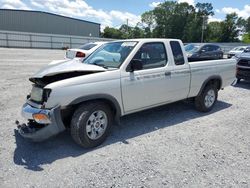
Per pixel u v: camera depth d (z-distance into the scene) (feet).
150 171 10.62
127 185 9.62
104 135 13.10
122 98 13.46
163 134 14.69
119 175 10.27
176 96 16.67
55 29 155.33
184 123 16.67
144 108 15.03
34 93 12.32
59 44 125.49
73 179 9.91
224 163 11.47
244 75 29.84
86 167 10.82
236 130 15.65
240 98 24.68
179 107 20.36
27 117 11.94
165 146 13.07
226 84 20.80
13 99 21.17
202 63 18.11
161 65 15.48
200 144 13.42
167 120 17.17
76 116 11.93
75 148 12.60
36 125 12.07
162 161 11.49
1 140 13.19
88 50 36.50
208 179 10.16
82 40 134.10
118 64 13.80
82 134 12.02
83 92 11.85
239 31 275.39
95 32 177.27
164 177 10.21
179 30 290.56
